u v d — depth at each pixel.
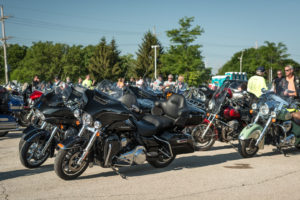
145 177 5.12
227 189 4.54
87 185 4.69
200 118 6.13
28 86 10.62
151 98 8.99
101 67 65.38
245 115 7.48
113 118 4.80
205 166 5.84
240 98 7.99
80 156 4.86
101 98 4.84
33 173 5.29
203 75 42.22
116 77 66.00
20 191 4.42
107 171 5.46
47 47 66.50
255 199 4.16
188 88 10.73
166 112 5.77
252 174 5.29
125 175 5.22
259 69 7.83
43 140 5.63
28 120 9.70
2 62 80.12
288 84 7.89
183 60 41.28
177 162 6.16
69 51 66.12
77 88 5.55
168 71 43.47
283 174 5.29
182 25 41.88
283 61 55.94
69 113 5.55
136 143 5.22
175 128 5.73
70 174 4.87
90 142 4.75
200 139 7.12
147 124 5.39
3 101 7.83
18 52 81.88
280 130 6.70
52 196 4.23
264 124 6.65
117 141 4.85
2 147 7.44
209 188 4.58
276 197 4.23
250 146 6.37
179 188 4.58
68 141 4.72
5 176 5.13
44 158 5.71
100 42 68.06
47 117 5.50
